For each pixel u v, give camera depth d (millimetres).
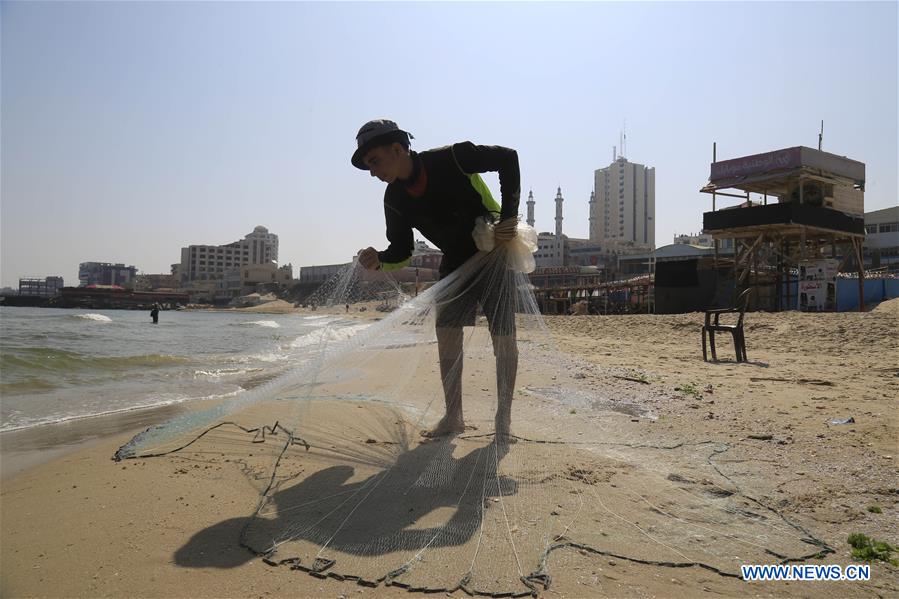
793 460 3418
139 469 3367
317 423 3906
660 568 2121
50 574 2094
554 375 4391
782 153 25703
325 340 3990
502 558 2182
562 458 3334
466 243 3973
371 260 4211
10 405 6488
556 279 63375
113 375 9273
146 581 2025
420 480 3000
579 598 1900
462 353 3854
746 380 6996
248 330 30344
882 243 54406
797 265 26219
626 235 155625
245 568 2119
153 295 128750
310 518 2562
